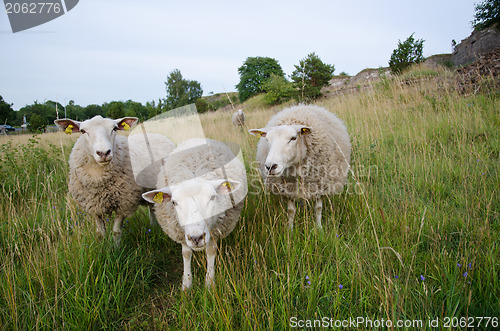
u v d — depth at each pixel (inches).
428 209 143.3
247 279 109.7
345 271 110.9
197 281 117.5
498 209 135.9
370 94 422.0
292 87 936.3
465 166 179.9
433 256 106.3
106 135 132.3
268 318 87.2
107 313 102.0
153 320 97.7
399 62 664.4
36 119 618.2
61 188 197.0
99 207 142.7
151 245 141.1
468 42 677.9
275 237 131.7
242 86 1749.5
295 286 102.7
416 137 233.3
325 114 183.3
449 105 289.4
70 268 110.3
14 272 110.3
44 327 90.8
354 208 157.2
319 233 135.9
